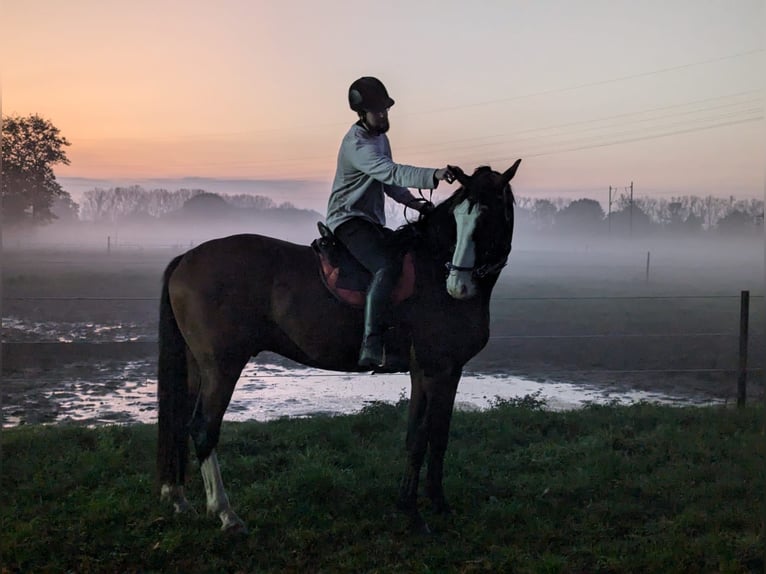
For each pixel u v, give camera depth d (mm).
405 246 4496
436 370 4527
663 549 4215
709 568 4066
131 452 5875
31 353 12016
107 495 4883
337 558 4137
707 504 4895
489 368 11367
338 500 4934
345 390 9820
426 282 4496
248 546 4258
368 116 4527
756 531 4441
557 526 4633
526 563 4074
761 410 7258
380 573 3955
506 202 4316
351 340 4531
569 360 11977
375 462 5664
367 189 4547
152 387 9875
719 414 7133
